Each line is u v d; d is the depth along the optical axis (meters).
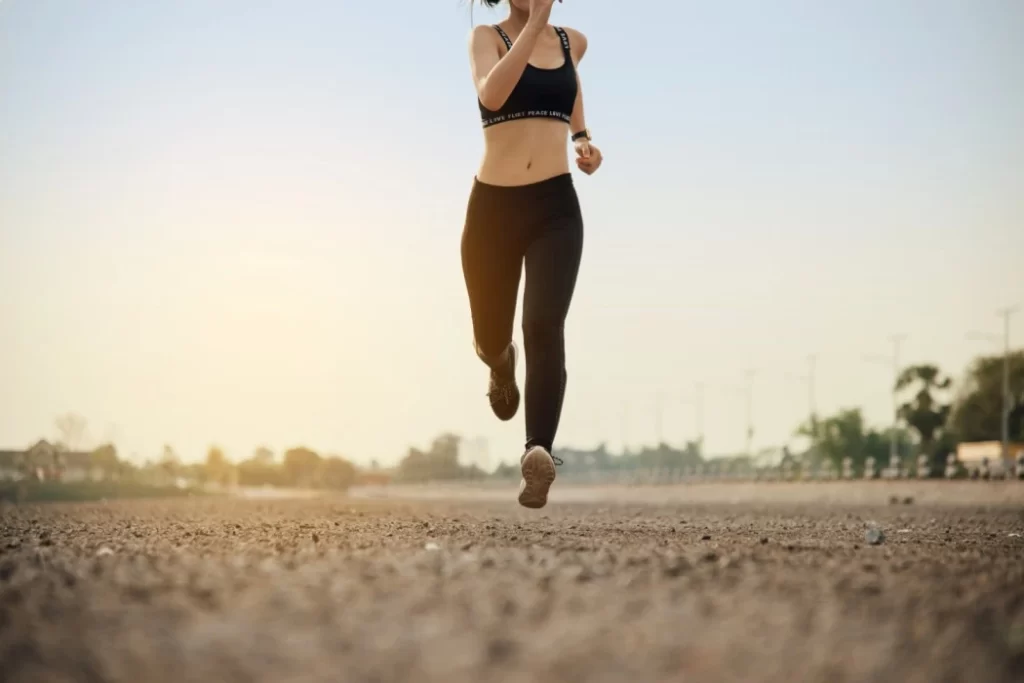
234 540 5.43
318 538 5.46
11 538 6.05
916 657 2.42
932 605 3.06
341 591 3.13
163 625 2.67
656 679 2.17
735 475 93.56
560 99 5.58
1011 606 3.07
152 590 3.21
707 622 2.73
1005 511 14.34
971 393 90.06
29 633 2.63
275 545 4.94
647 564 3.89
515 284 5.84
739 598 3.10
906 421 93.44
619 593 3.15
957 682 2.23
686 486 76.81
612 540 5.43
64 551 4.82
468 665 2.25
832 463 105.56
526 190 5.55
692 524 8.05
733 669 2.27
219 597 3.06
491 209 5.60
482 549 4.55
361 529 6.53
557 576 3.48
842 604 3.04
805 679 2.21
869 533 5.75
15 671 2.25
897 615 2.89
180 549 4.79
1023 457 45.66
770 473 88.44
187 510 13.21
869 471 66.31
